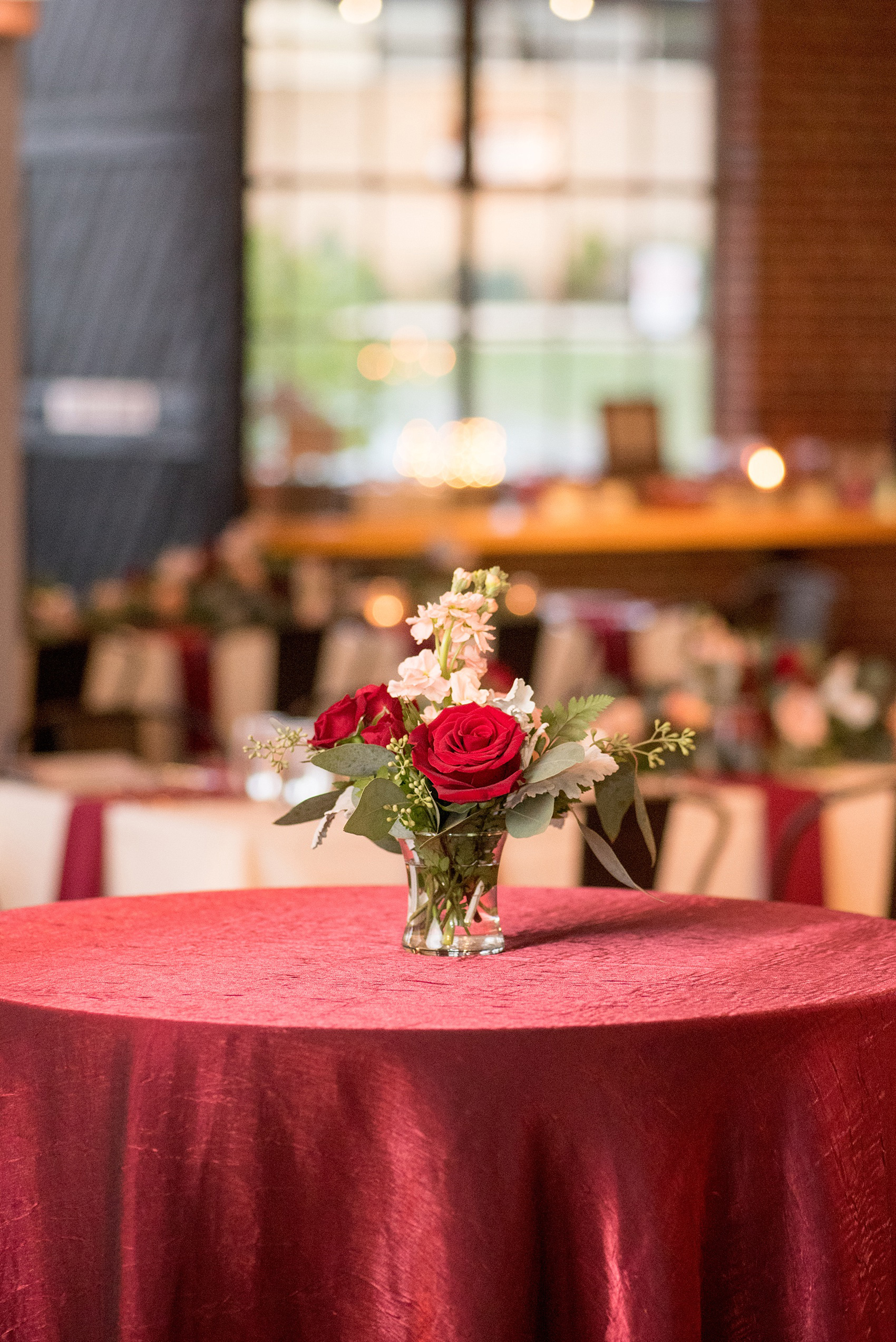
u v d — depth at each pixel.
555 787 2.36
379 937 2.55
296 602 7.80
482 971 2.36
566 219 11.83
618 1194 2.10
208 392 9.84
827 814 4.14
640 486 10.49
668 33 11.85
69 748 5.94
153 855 3.94
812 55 11.82
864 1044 2.24
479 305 11.76
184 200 9.83
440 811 2.38
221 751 5.65
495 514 10.14
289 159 11.40
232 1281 2.14
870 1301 2.24
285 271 11.45
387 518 10.02
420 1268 2.10
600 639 7.50
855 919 2.69
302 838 3.84
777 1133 2.18
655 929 2.62
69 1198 2.19
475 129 11.64
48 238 10.23
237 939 2.54
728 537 10.09
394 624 7.33
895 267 12.02
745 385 11.93
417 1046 2.09
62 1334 2.20
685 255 12.01
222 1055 2.12
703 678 4.89
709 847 4.08
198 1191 2.14
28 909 2.73
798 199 11.89
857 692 4.87
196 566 7.79
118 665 6.38
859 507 10.73
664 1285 2.10
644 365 12.04
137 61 9.90
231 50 9.70
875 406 12.07
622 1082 2.11
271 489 10.14
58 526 10.31
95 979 2.32
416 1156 2.09
